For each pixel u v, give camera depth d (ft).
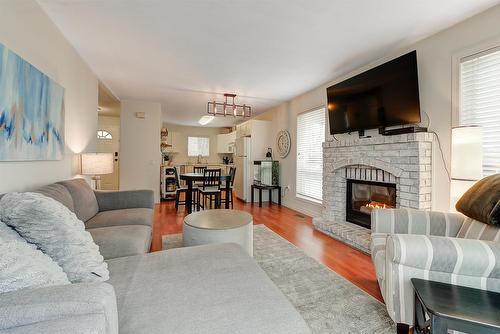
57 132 7.97
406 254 4.46
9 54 5.42
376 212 7.07
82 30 8.26
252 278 4.19
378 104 9.88
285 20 7.60
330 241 10.62
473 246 4.26
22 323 2.12
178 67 11.45
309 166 15.65
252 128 20.75
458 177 6.61
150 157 18.44
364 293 6.53
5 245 2.92
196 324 2.99
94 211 8.50
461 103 7.67
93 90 12.16
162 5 6.91
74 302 2.29
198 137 31.01
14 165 5.80
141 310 3.24
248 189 20.76
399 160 8.75
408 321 4.63
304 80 13.24
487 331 3.24
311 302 6.09
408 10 7.04
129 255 5.50
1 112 5.16
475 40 7.30
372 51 9.71
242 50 9.69
